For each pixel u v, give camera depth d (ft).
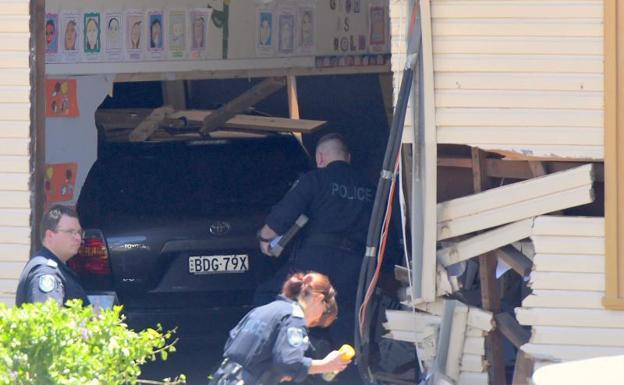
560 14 78.48
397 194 93.04
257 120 119.75
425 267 80.48
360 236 95.14
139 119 127.44
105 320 62.03
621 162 77.87
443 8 79.10
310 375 75.41
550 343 78.95
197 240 100.27
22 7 84.84
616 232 77.77
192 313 100.17
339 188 94.94
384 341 88.28
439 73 79.56
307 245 94.84
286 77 140.77
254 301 95.76
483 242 79.87
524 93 79.10
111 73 134.10
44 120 87.76
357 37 138.62
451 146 83.61
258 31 140.26
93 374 58.70
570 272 78.64
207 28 138.21
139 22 135.23
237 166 108.17
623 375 48.80
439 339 80.33
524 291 84.02
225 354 71.10
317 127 117.08
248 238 101.04
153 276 99.96
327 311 71.87
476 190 81.35
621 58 77.82
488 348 80.64
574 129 78.79
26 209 85.56
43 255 74.90
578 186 78.28
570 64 78.59
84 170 114.62
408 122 80.48
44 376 57.06
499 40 79.00
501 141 79.36
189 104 143.84
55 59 132.98
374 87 138.21
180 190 104.63
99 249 99.96
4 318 57.52
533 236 78.89
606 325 78.43
